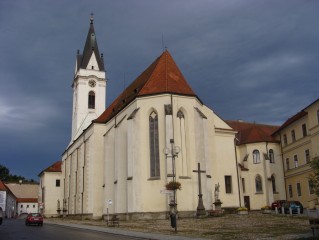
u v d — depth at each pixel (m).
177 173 45.19
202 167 46.59
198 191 45.62
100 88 85.44
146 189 46.12
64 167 87.38
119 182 50.34
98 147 62.09
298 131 59.28
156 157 47.00
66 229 37.22
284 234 24.70
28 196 128.75
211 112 55.78
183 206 44.56
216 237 24.95
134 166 46.62
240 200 55.53
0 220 47.41
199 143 47.28
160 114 47.50
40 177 97.50
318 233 22.17
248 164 62.03
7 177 153.50
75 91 86.62
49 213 88.62
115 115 57.09
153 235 27.41
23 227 41.22
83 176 65.75
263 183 60.72
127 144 48.28
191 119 48.25
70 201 75.94
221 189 54.41
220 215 43.56
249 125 72.88
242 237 24.20
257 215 42.31
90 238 25.89
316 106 53.38
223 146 56.50
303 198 57.09
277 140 64.56
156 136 47.62
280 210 45.75
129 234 28.66
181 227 33.44
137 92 52.47
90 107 84.00
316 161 24.02
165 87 48.38
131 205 45.94
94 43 87.19
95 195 60.25
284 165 63.25
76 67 87.00
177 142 46.66
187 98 48.66
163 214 44.53
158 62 53.19
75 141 75.56
